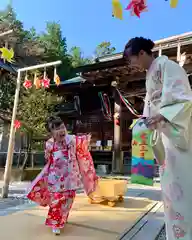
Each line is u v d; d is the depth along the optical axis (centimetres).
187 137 146
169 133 146
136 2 178
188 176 145
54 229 260
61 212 266
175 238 145
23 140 1041
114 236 256
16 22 1986
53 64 559
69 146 297
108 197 410
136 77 1196
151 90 174
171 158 151
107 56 1308
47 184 293
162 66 165
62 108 1675
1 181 799
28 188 298
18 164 920
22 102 1050
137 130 192
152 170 188
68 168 284
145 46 181
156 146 165
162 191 158
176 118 142
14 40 1516
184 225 143
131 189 648
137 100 1362
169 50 870
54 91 1636
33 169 855
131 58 185
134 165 192
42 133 995
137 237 255
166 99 150
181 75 156
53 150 296
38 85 616
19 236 251
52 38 2630
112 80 1272
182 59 614
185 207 143
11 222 303
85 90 1586
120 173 1197
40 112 1019
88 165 314
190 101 143
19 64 1480
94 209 385
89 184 315
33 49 1867
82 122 1625
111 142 1481
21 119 1002
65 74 2300
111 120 1410
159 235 267
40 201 299
